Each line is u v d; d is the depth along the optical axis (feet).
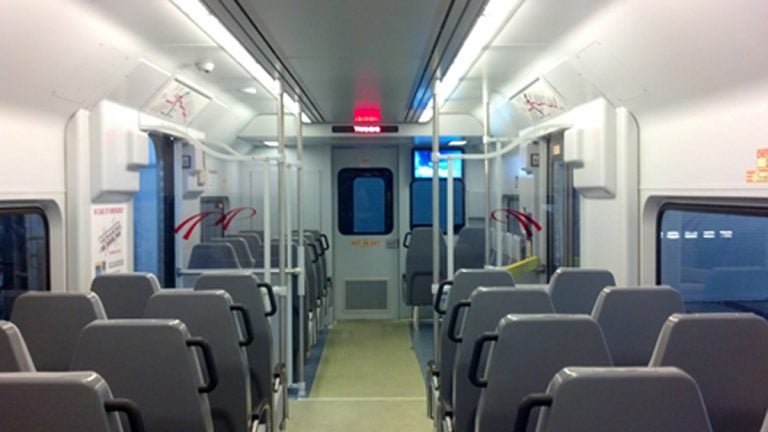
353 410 16.33
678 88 10.02
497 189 17.21
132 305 10.78
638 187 12.18
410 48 11.68
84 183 12.14
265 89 17.11
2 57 8.86
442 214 25.03
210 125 18.88
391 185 28.45
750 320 6.04
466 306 10.21
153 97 14.05
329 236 27.81
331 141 25.40
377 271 28.71
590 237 13.92
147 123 14.53
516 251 16.74
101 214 12.88
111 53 11.03
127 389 6.79
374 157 28.32
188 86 15.24
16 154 10.34
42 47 9.41
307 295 20.68
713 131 9.57
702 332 6.01
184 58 13.24
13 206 10.78
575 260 14.93
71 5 9.16
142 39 11.38
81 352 6.72
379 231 28.63
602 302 8.37
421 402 17.02
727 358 6.05
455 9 9.18
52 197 11.53
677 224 11.59
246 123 22.12
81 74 10.85
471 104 19.94
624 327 8.36
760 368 6.06
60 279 11.95
